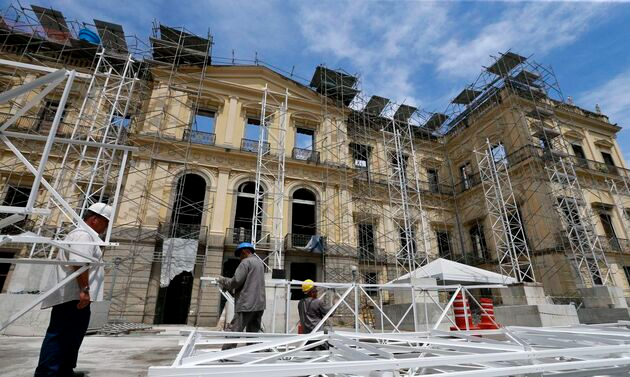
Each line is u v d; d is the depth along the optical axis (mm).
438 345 3191
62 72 3020
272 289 8359
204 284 14695
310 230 20516
